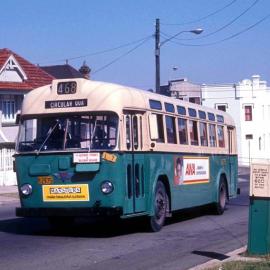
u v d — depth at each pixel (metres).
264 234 11.82
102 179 14.19
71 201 14.42
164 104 16.95
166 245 13.99
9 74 40.00
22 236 15.54
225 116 22.84
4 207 25.34
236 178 23.72
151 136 15.59
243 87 73.94
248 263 10.91
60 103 14.79
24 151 14.95
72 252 13.01
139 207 15.14
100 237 15.33
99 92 14.54
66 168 14.44
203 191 19.73
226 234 15.94
